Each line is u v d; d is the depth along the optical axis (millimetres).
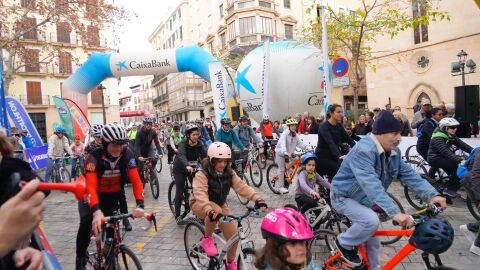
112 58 12797
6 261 1295
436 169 6004
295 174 7922
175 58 12727
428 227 2463
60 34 32250
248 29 29734
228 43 31609
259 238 4906
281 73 15344
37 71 31688
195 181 3369
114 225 3205
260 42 29438
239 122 8578
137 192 3666
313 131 11312
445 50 16828
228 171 3457
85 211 3504
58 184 1149
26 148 12297
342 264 3416
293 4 31812
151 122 7918
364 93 29375
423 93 17984
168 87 51125
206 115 40938
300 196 4562
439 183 5941
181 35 46062
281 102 15539
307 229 1962
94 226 2865
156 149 9016
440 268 2549
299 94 15359
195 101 42969
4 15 16469
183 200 6168
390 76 19297
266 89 12844
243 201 7117
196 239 4059
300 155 7035
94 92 36469
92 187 3326
